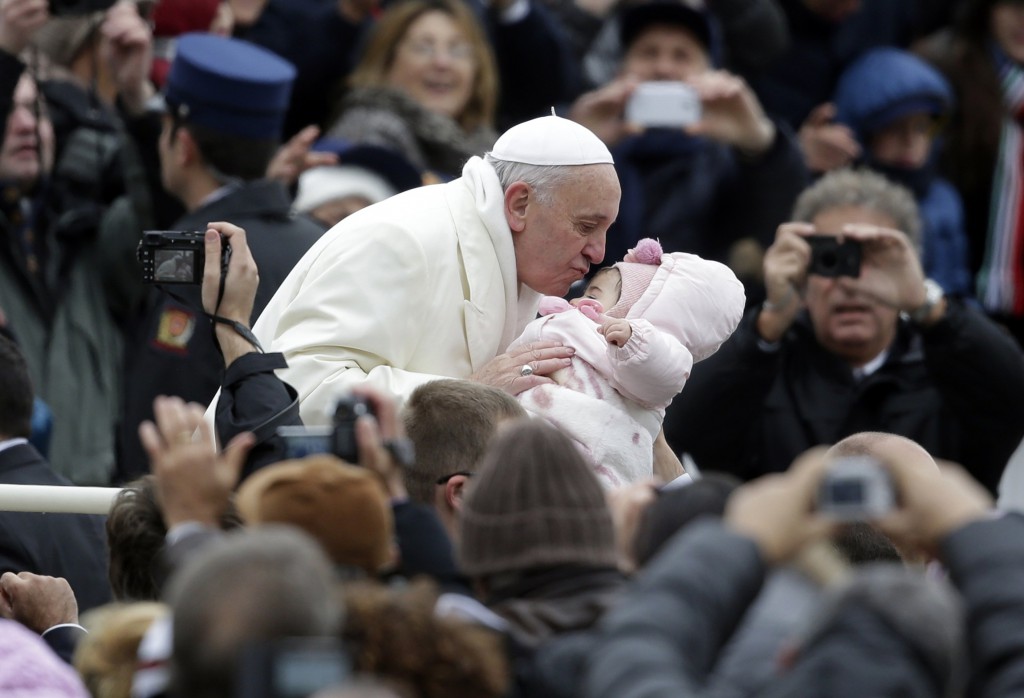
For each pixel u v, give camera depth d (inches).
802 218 906.1
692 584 361.1
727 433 853.2
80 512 622.2
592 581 441.4
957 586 363.9
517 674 423.5
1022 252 1197.7
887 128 1163.9
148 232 637.9
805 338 882.1
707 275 689.6
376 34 1053.2
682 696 343.9
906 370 880.9
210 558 366.0
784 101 1221.7
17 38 902.4
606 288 692.1
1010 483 878.4
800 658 349.4
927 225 1160.2
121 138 953.5
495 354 701.3
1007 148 1210.0
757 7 1192.2
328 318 681.6
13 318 917.8
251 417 601.3
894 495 372.2
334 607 368.5
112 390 935.0
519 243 699.4
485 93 1061.1
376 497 430.6
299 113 1106.7
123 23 938.7
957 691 363.9
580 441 650.8
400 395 665.0
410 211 698.8
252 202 840.9
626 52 1102.4
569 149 691.4
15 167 924.0
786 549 367.2
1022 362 853.8
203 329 848.9
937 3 1318.9
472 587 454.0
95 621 478.0
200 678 356.2
